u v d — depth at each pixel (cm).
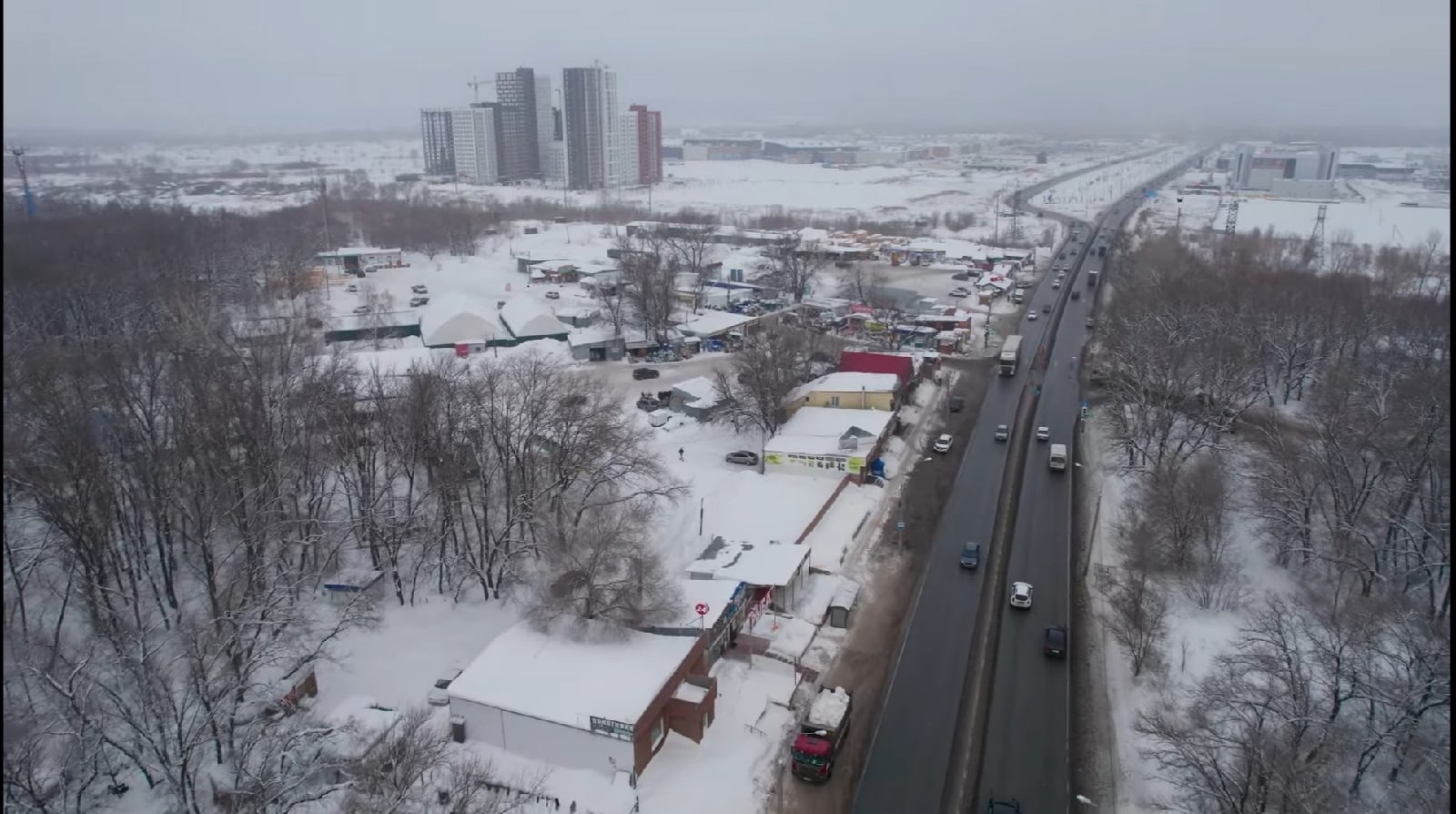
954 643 5228
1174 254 15800
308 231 16662
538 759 4200
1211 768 3712
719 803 3988
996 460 7988
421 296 13900
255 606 4481
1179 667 4822
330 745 4147
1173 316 9362
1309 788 3488
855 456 7244
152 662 4356
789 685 4838
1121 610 5288
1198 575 5762
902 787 4094
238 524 5109
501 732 4250
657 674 4412
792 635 5250
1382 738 3616
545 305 12838
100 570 4866
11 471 5009
